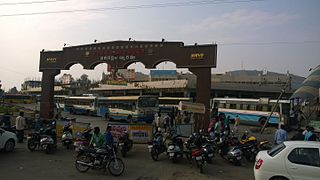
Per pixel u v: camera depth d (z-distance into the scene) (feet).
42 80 91.15
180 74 236.84
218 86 217.77
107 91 258.78
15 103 231.09
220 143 46.47
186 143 45.78
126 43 75.25
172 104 152.05
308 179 25.66
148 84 224.12
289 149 27.12
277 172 26.84
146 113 108.78
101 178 33.32
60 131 61.11
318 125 76.84
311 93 100.37
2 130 47.03
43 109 89.86
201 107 61.72
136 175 35.19
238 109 118.52
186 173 36.99
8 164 38.88
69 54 85.46
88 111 150.71
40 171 35.70
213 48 65.92
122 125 54.95
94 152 35.73
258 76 243.40
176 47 69.51
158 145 44.06
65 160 42.39
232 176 36.17
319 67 107.45
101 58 78.79
